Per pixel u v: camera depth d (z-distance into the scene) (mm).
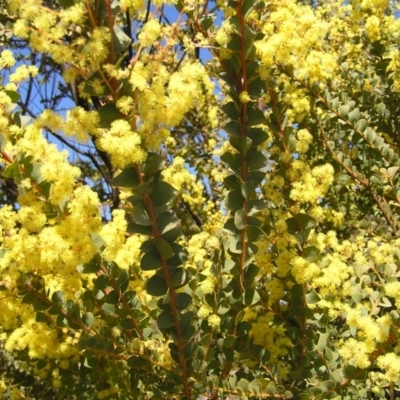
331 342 528
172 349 432
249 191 421
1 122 406
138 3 347
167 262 400
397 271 506
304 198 460
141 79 343
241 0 400
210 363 496
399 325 420
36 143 394
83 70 351
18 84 435
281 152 490
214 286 460
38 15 339
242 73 429
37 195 408
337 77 774
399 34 710
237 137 425
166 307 417
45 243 392
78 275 433
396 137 748
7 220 414
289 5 471
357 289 506
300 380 477
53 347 475
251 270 449
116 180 365
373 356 437
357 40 753
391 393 558
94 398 516
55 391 646
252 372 548
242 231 431
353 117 643
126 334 482
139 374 500
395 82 693
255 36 412
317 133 660
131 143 339
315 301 468
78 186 410
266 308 515
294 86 540
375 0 702
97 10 340
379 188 676
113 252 431
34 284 429
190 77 365
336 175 686
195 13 419
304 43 443
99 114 356
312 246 459
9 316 461
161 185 376
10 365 683
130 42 350
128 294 445
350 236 766
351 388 461
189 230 903
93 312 483
